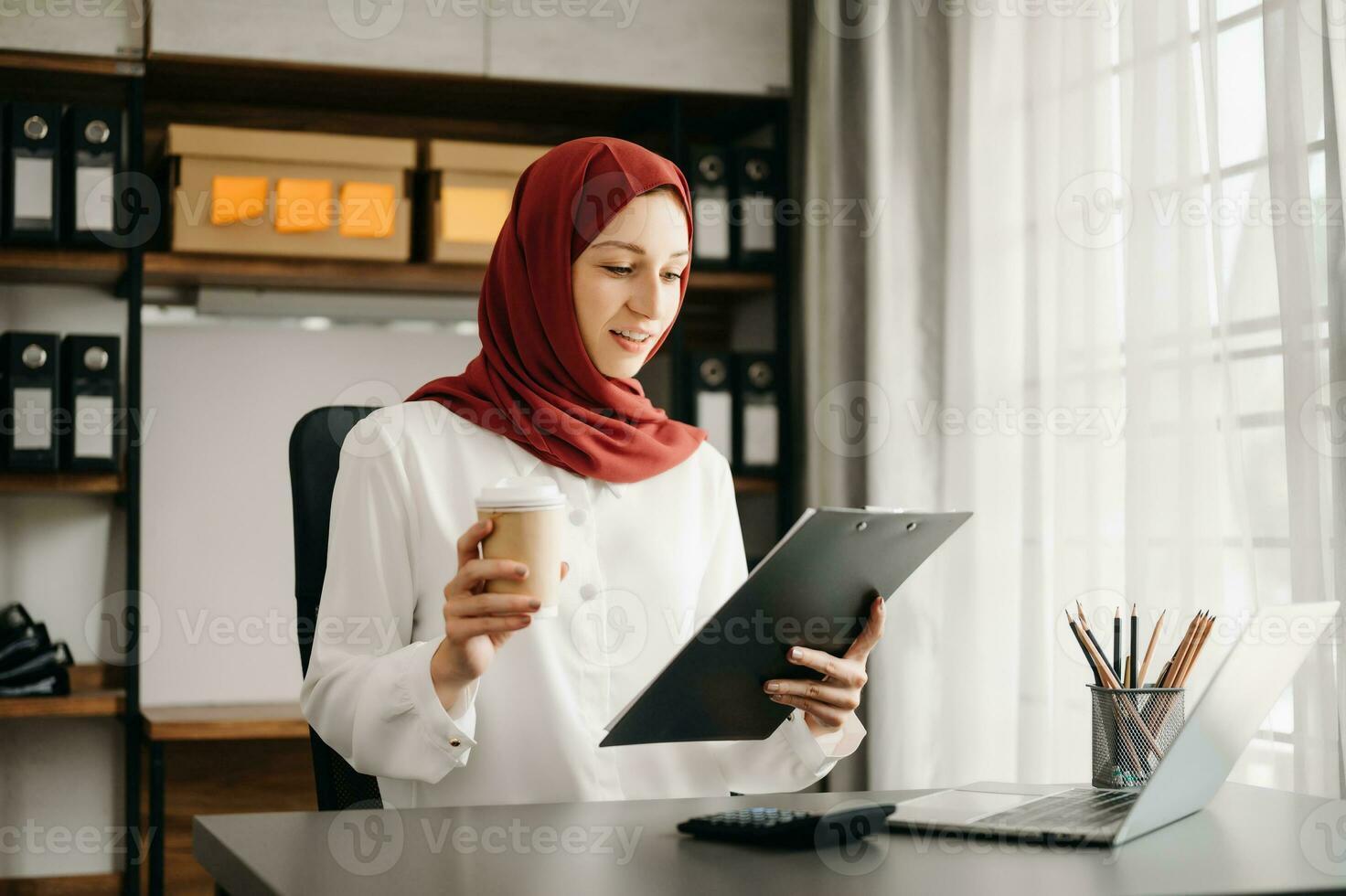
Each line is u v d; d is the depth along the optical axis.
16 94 2.72
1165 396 1.85
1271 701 1.05
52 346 2.52
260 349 2.86
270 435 2.86
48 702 2.50
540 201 1.47
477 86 2.82
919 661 2.43
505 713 1.34
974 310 2.35
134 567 2.56
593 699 1.38
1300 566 1.60
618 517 1.45
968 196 2.38
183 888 2.61
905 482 2.54
